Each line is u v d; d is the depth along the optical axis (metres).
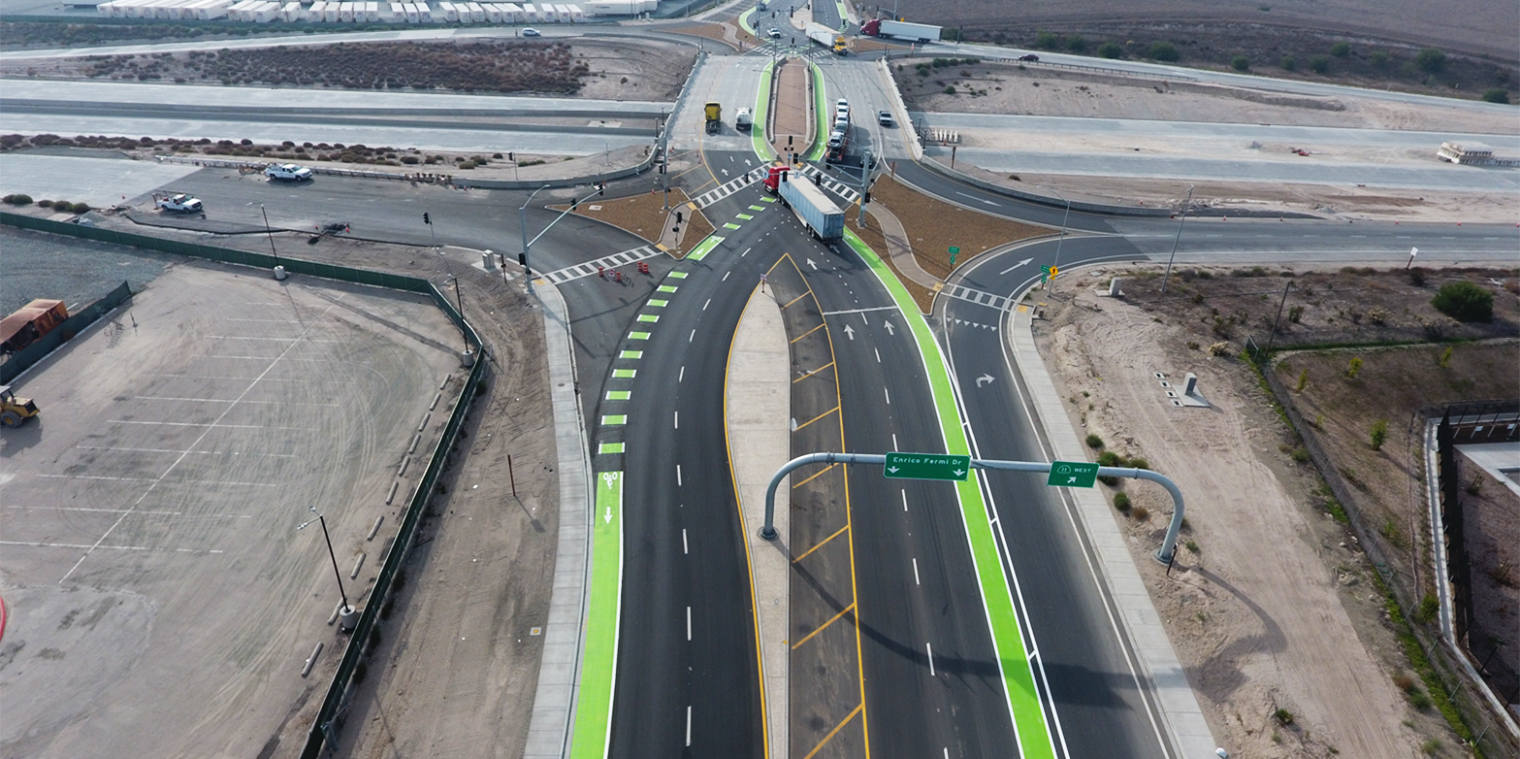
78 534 43.91
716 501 47.03
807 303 67.88
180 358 58.78
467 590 41.06
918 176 95.62
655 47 150.88
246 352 59.59
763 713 35.66
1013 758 34.22
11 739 33.81
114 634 38.44
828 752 34.12
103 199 84.00
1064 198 89.56
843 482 48.91
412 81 133.38
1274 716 35.78
